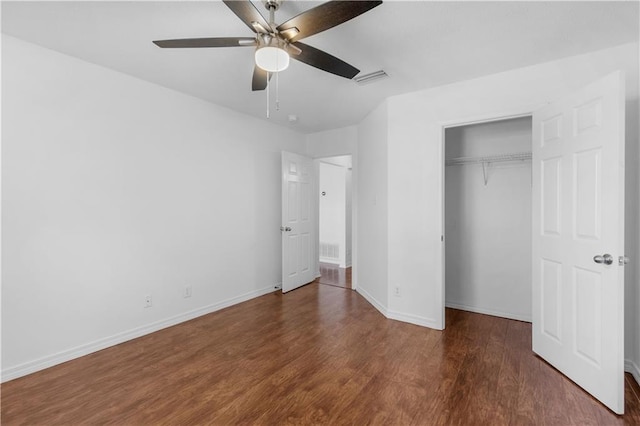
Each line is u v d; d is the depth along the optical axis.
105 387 2.04
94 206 2.55
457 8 1.80
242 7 1.43
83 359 2.41
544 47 2.25
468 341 2.71
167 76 2.80
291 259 4.41
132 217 2.80
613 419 1.71
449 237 3.67
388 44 2.21
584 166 1.99
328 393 1.96
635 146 2.19
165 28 2.02
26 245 2.21
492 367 2.27
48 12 1.86
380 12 1.83
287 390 2.00
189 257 3.27
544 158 2.37
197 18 1.91
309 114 3.89
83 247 2.49
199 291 3.37
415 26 1.98
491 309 3.41
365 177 4.01
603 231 1.85
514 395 1.93
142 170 2.88
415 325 3.08
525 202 3.25
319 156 4.82
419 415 1.75
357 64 2.51
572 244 2.09
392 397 1.91
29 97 2.21
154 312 2.96
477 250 3.50
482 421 1.70
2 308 2.10
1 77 2.10
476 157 3.47
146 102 2.90
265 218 4.21
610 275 1.81
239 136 3.82
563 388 2.00
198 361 2.38
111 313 2.66
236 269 3.79
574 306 2.07
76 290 2.45
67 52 2.35
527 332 2.91
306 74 2.70
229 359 2.41
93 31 2.07
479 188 3.48
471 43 2.19
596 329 1.89
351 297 4.06
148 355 2.48
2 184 2.11
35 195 2.25
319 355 2.46
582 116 2.01
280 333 2.90
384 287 3.38
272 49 1.61
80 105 2.47
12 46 2.14
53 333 2.32
